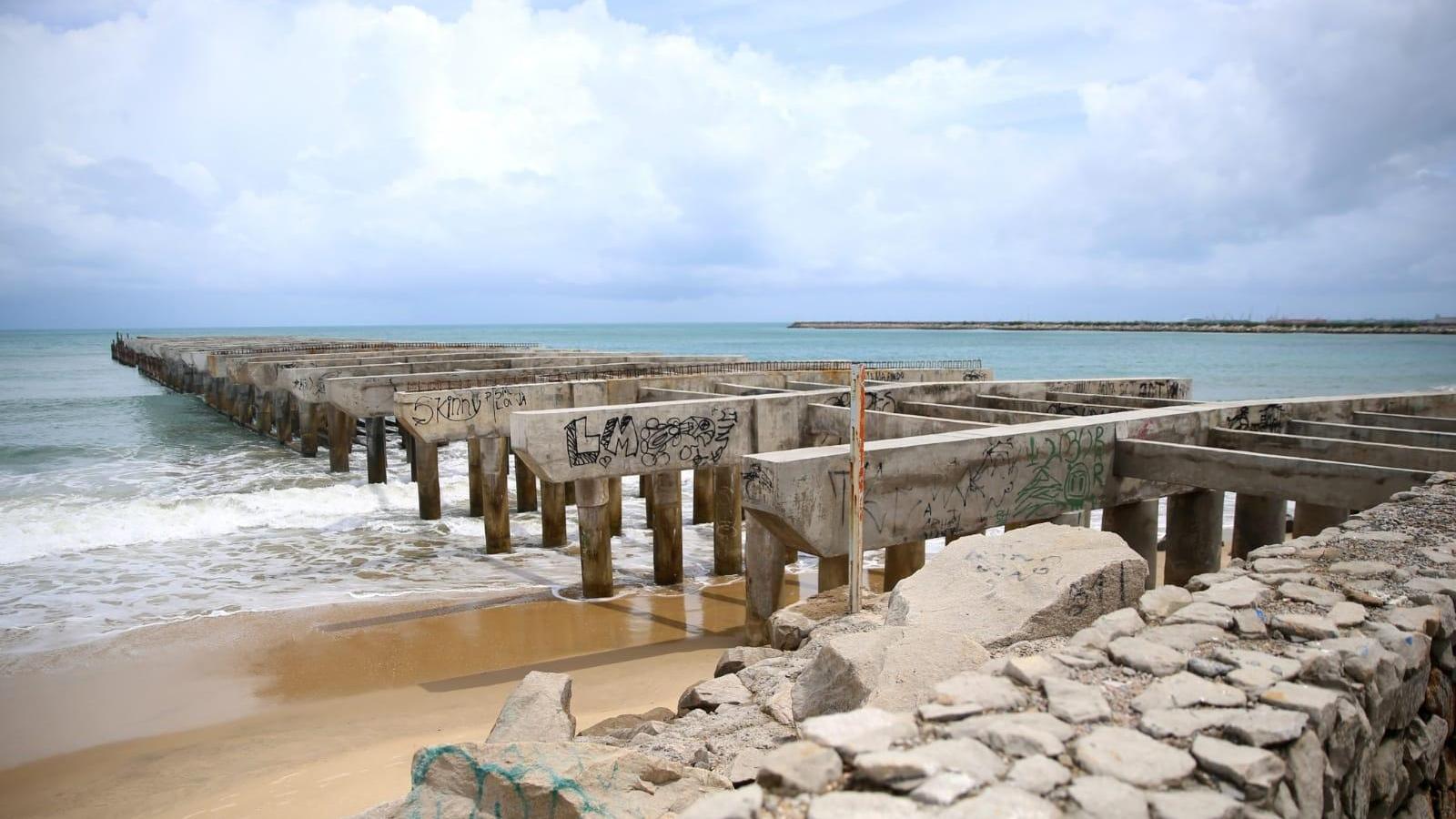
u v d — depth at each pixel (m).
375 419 24.06
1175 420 12.41
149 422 37.25
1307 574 6.20
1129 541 12.25
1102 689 4.44
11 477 25.05
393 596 14.38
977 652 5.14
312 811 7.61
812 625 8.30
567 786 4.96
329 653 11.77
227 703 10.17
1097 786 3.48
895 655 5.05
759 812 3.35
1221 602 5.61
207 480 24.86
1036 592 6.16
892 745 3.81
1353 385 51.72
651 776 5.20
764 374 21.72
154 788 8.13
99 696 10.41
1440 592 5.78
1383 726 4.69
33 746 9.11
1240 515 12.05
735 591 14.81
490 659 11.56
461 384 22.06
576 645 12.09
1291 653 4.82
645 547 18.00
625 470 13.72
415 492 22.89
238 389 35.12
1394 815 4.95
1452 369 64.44
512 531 19.44
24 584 14.90
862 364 7.97
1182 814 3.32
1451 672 5.55
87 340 167.25
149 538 18.14
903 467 10.16
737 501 15.80
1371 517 7.84
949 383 17.52
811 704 5.57
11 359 90.06
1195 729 3.96
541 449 12.98
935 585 6.61
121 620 13.12
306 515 20.39
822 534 9.85
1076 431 11.40
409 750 8.84
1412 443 12.18
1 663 11.41
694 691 7.27
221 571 15.90
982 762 3.66
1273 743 3.79
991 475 10.82
